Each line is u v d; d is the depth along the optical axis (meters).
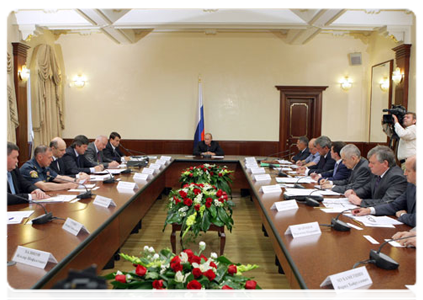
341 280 1.26
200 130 8.05
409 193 2.27
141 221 4.31
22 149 6.56
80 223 1.99
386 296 1.22
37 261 1.46
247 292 1.51
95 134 8.34
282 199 2.77
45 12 6.39
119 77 8.23
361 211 2.30
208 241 3.76
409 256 1.58
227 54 8.19
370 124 7.98
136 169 4.67
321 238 1.83
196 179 4.85
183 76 8.23
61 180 3.58
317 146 4.70
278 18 6.29
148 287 1.39
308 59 8.16
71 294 0.63
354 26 6.42
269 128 8.31
